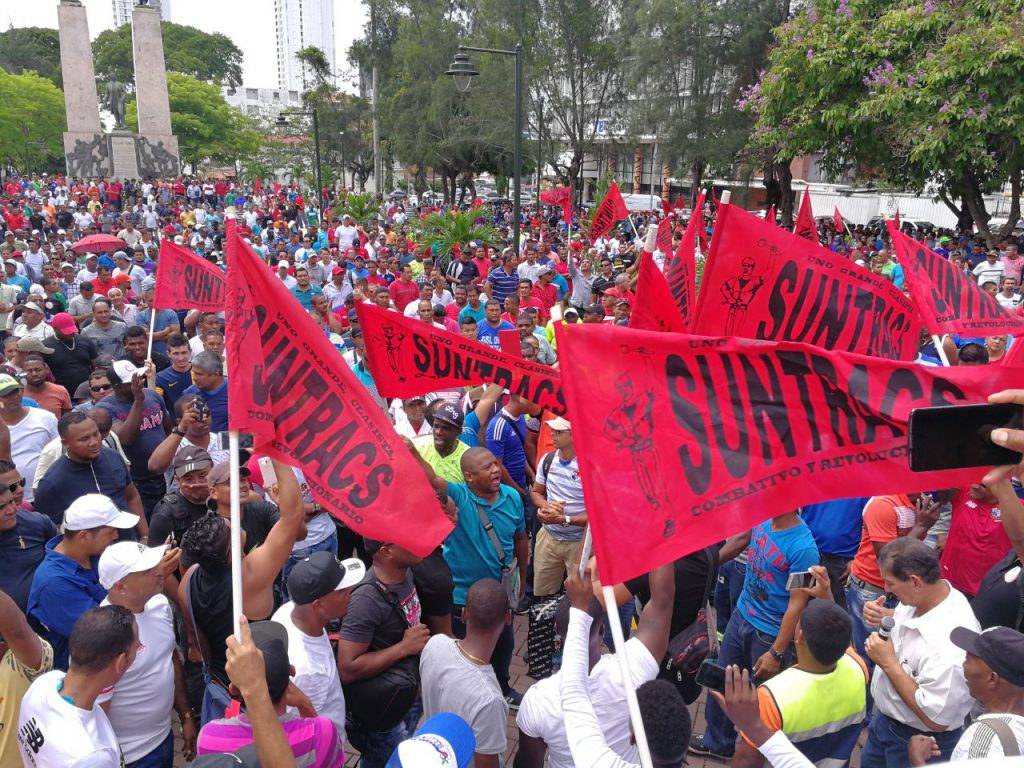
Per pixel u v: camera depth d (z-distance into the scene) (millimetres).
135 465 6617
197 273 7176
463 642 3727
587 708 3074
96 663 3154
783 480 2695
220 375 7043
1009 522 3176
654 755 2840
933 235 23859
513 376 4543
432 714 3684
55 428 6742
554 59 36719
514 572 5449
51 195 43125
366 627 4152
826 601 3467
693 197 37656
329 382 3586
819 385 2680
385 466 3541
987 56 16141
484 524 5301
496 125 37812
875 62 18156
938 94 17094
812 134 19938
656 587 3559
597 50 36188
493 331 10641
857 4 18719
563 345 2691
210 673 4109
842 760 3529
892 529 5004
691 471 2697
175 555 3887
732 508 2697
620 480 2648
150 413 6797
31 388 7445
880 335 4453
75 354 9383
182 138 73250
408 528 3490
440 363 4582
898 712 3828
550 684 3492
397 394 4641
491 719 3543
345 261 16172
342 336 10672
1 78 63125
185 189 49250
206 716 4078
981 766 1182
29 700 3199
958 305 5172
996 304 5176
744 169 30297
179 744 5180
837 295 4355
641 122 33531
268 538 3668
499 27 37281
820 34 19172
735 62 30969
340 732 3881
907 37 17828
